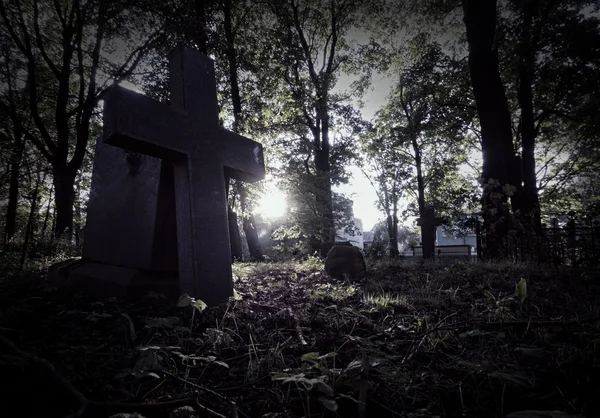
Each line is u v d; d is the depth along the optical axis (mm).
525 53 11922
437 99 18734
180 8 10000
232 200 11844
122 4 10719
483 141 11445
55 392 1720
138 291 3637
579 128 17891
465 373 2113
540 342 2555
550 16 12914
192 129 3783
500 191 10188
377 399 1844
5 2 14141
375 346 2545
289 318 3244
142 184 4230
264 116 14219
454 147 24531
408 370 2168
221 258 3732
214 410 1733
